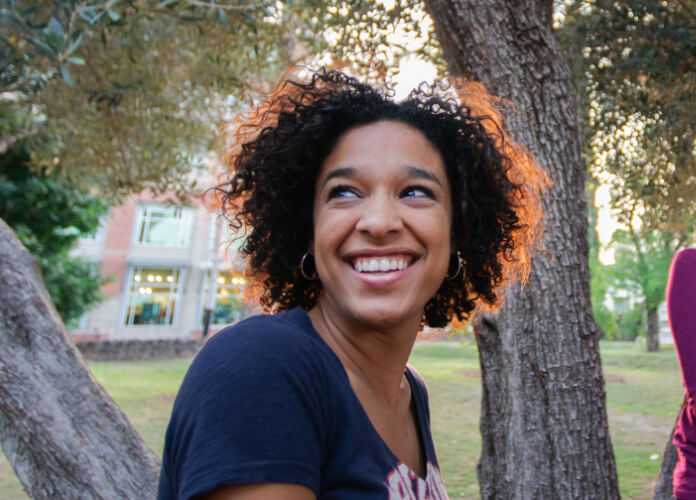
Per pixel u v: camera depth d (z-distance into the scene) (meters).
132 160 5.24
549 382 2.09
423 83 1.04
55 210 8.73
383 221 0.84
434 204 0.90
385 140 0.91
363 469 0.76
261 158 1.08
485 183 1.16
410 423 1.04
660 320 22.86
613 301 23.73
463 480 5.11
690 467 1.41
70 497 1.47
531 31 2.23
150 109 4.89
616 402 9.20
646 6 3.37
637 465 5.55
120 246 22.84
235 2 3.54
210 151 5.85
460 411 8.58
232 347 0.72
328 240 0.88
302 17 4.31
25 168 7.91
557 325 2.10
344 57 3.76
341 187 0.89
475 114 1.31
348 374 0.87
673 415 8.14
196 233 24.12
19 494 4.51
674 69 3.33
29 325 1.62
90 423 1.56
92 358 17.08
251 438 0.65
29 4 3.00
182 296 23.75
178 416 0.72
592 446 2.08
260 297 1.22
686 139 3.45
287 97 1.11
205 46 4.44
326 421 0.75
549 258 2.12
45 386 1.56
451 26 2.30
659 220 4.00
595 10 3.65
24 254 1.74
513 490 2.13
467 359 17.22
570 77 2.30
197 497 0.64
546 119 2.19
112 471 1.51
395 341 0.91
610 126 3.88
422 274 0.88
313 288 1.09
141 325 23.02
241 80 4.55
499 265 1.27
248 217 1.17
